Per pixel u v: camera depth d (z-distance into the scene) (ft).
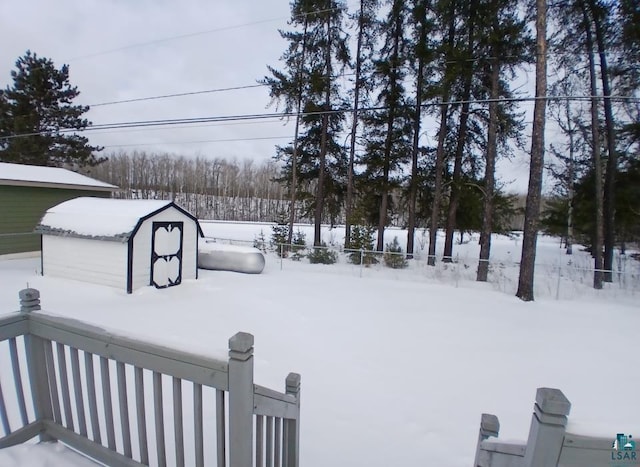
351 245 45.24
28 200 39.60
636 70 36.04
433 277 37.60
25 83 67.05
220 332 18.69
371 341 18.90
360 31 48.47
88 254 27.45
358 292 29.78
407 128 48.01
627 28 34.35
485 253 38.73
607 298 31.65
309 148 54.85
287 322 21.18
